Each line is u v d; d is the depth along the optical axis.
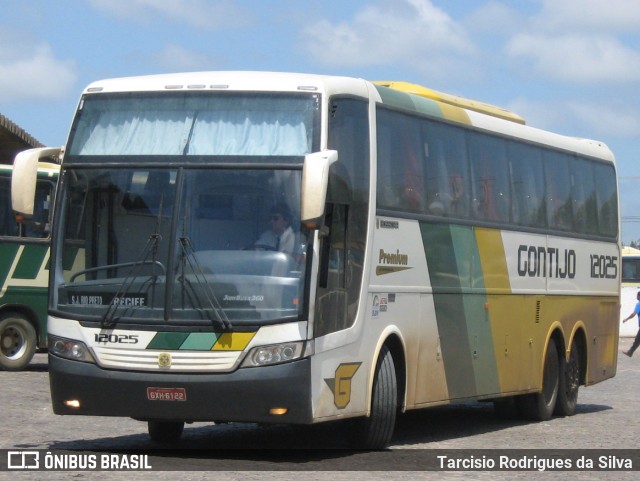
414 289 14.70
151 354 12.02
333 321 12.60
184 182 12.37
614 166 22.98
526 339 18.47
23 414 17.16
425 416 20.06
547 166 19.52
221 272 12.07
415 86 16.66
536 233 18.89
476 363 16.58
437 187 15.48
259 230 12.18
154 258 12.23
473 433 17.16
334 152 11.89
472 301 16.45
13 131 28.39
